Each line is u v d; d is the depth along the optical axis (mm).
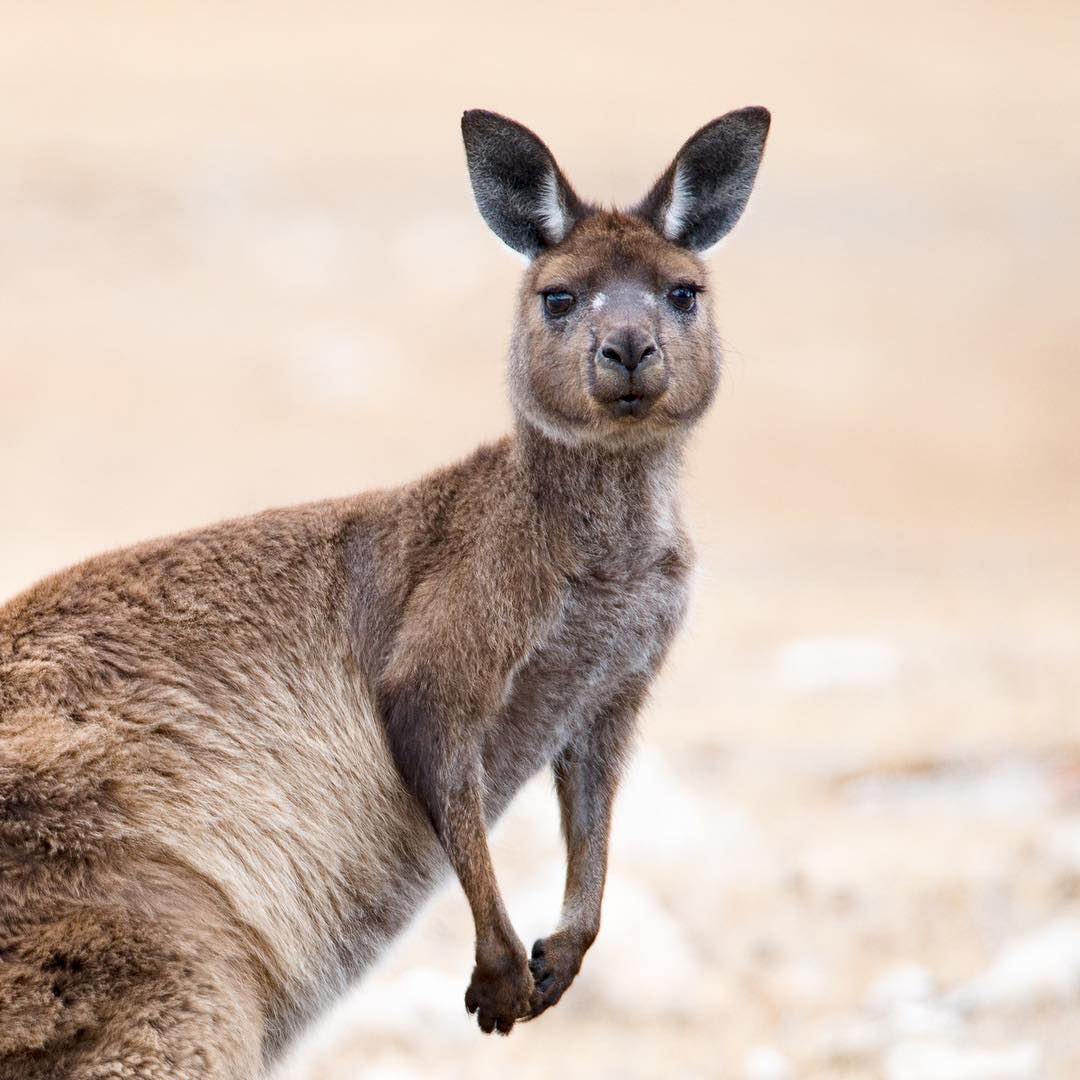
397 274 63531
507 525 10758
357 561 11008
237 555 10875
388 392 53562
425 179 71938
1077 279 65625
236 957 9984
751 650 26984
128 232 65000
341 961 10898
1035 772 19297
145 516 40875
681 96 87000
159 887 9742
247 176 71000
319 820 10633
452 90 87000
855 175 75062
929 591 32719
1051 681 23234
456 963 15656
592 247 11375
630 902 15453
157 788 10039
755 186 12031
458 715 10523
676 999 14734
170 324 58312
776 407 54375
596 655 11031
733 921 16094
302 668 10742
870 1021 13984
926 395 55531
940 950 15172
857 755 20531
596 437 10828
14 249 62656
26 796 9656
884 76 92250
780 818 18703
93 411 50406
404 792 10930
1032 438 51812
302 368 54938
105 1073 9117
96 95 81062
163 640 10469
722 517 43250
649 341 10812
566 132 78875
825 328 61156
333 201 68938
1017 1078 12430
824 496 45875
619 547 10961
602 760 11430
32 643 10312
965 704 22297
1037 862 16594
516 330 11633
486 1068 13719
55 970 9172
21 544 36625
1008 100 87125
